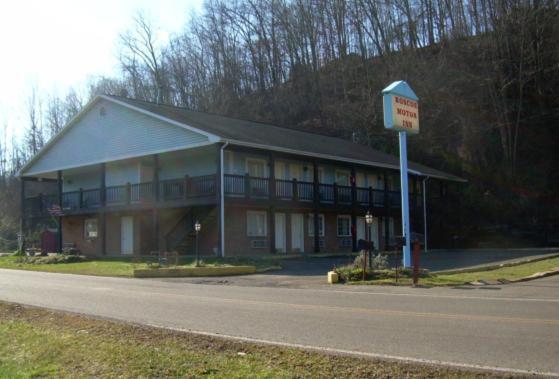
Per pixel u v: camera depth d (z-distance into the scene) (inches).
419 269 727.7
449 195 1764.3
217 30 2554.1
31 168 1540.4
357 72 2327.8
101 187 1327.5
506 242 1606.8
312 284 683.4
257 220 1202.0
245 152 1177.4
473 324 374.6
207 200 1093.1
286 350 298.4
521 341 320.5
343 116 2135.8
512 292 555.5
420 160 1924.2
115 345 309.7
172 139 1166.3
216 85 2500.0
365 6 2301.9
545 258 975.0
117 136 1295.5
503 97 1871.3
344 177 1457.9
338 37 2386.8
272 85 2475.4
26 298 550.0
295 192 1227.9
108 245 1381.6
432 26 2209.6
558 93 1862.7
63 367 266.8
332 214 1391.5
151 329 362.9
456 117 1951.3
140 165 1327.5
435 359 280.1
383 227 1515.7
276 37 2487.7
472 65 1993.1
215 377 243.1
